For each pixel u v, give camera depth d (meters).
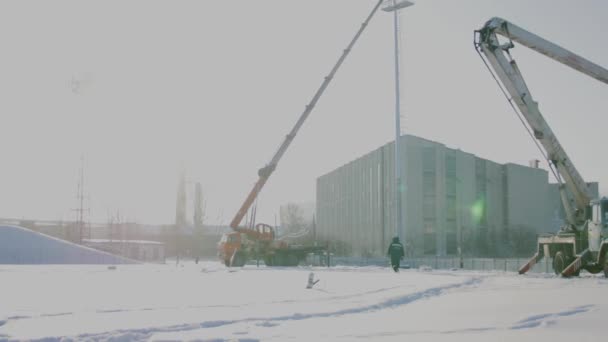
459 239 76.25
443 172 75.19
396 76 45.22
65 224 89.75
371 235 82.62
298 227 113.69
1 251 58.59
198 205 97.75
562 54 27.80
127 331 8.83
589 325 9.34
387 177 77.12
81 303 13.41
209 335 8.55
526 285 20.28
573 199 28.16
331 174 103.56
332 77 46.22
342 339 8.13
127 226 107.19
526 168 87.44
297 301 13.88
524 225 85.31
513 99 27.41
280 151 45.53
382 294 15.85
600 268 26.86
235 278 25.42
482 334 8.52
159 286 19.86
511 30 27.50
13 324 9.58
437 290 18.12
